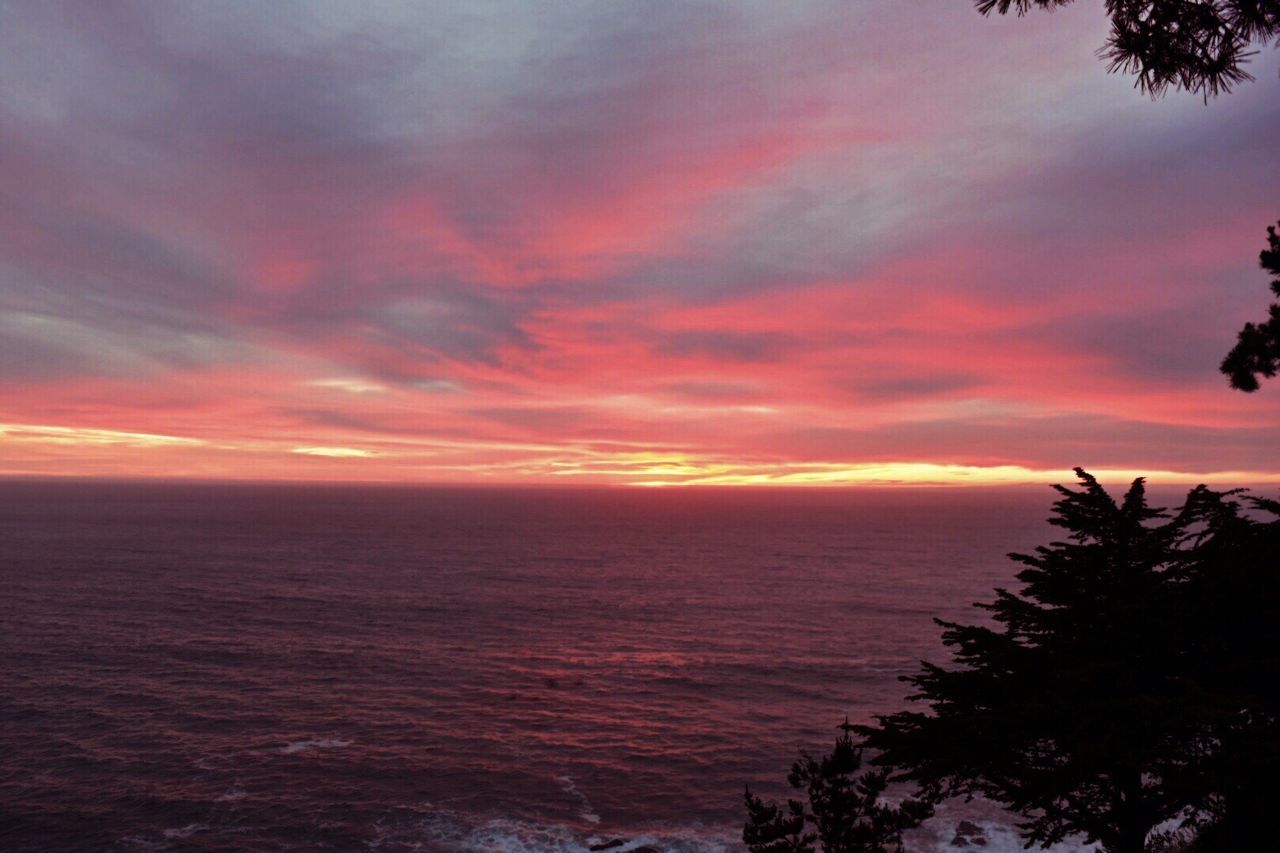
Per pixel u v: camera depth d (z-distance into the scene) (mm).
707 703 62094
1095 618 11031
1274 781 8891
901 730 11375
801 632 90188
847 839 16281
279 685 65312
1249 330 11555
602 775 46719
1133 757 9125
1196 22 6078
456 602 108625
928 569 154000
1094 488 11586
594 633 88875
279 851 37188
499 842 38281
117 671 68625
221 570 138250
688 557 175500
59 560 149500
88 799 42406
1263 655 10148
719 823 40469
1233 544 10930
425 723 56219
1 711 57031
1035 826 11328
